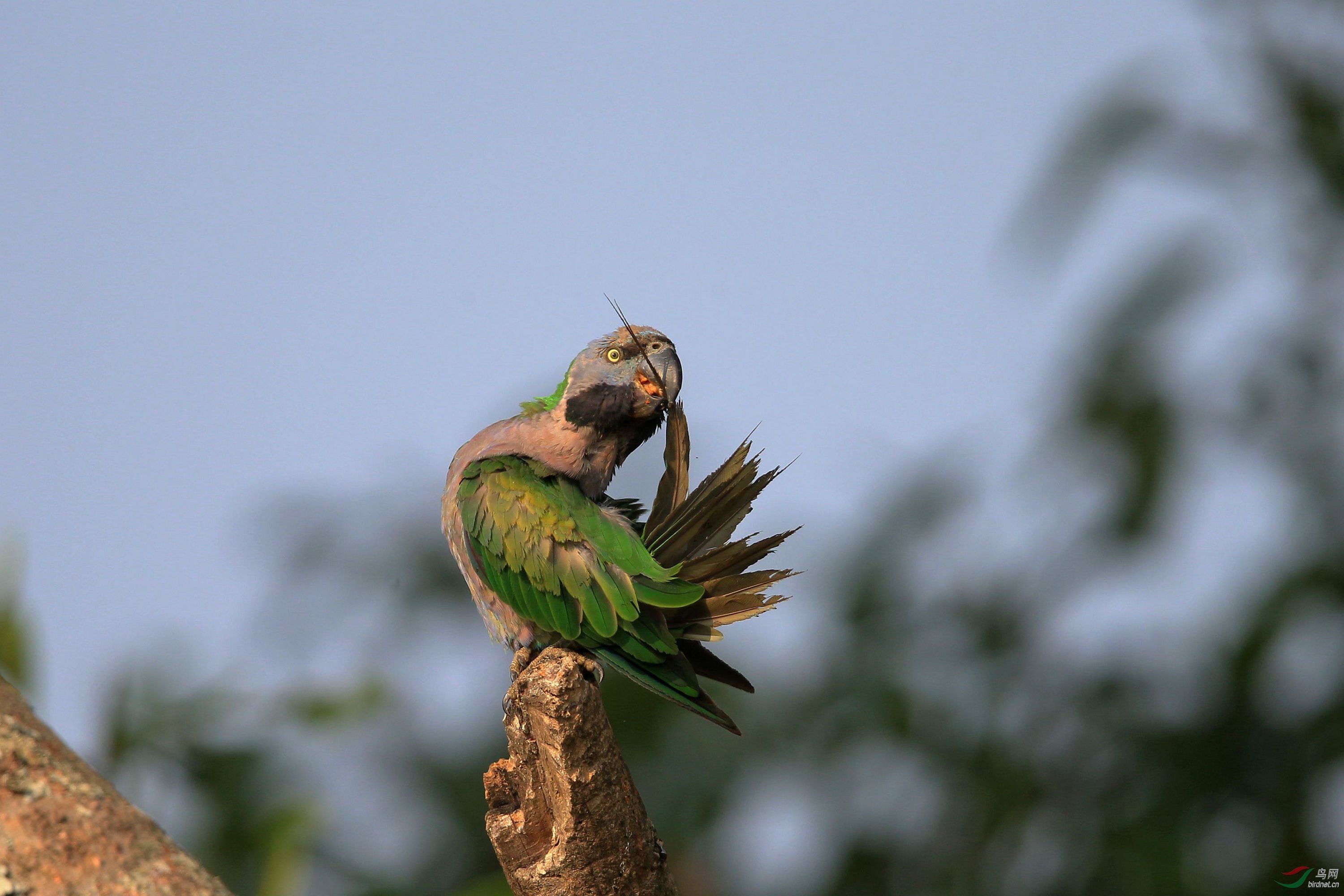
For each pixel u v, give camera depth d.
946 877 13.86
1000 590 14.22
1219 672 13.13
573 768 8.14
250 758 10.91
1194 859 12.95
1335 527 12.73
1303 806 12.66
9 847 5.29
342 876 13.08
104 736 10.71
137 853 5.47
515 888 8.74
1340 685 12.75
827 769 14.23
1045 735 14.01
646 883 8.58
